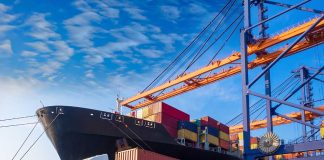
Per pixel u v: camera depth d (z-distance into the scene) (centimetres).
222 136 4012
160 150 3466
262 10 4550
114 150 3266
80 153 3195
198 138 3788
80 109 3141
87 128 3120
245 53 4041
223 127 4100
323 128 3741
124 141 3234
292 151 3222
